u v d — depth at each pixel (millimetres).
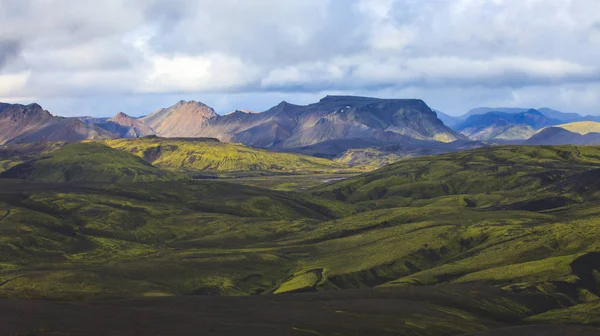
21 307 152000
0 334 127188
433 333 161500
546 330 164750
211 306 179375
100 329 138000
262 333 146625
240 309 175875
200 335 140625
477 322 178875
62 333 131625
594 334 161250
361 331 156125
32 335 128375
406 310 180375
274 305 183250
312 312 173625
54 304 159250
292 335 146875
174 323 150875
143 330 141000
